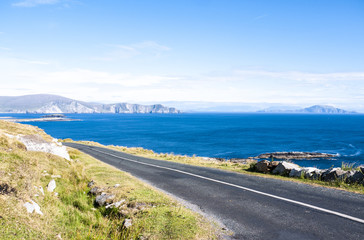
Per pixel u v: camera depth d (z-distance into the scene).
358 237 5.36
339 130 135.62
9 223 5.07
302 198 8.31
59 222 6.87
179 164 19.58
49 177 10.88
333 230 5.76
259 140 88.06
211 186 10.81
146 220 6.98
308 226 6.07
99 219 7.76
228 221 6.70
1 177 6.81
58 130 148.62
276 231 5.91
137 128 160.38
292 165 13.39
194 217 7.02
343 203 7.61
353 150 63.09
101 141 90.00
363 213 6.70
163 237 5.99
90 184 11.77
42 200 7.76
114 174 14.05
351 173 10.37
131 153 32.75
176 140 89.75
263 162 14.38
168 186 11.20
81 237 6.23
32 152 13.82
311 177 11.61
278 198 8.45
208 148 69.19
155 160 23.28
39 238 5.20
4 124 19.12
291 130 136.50
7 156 9.34
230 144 77.44
